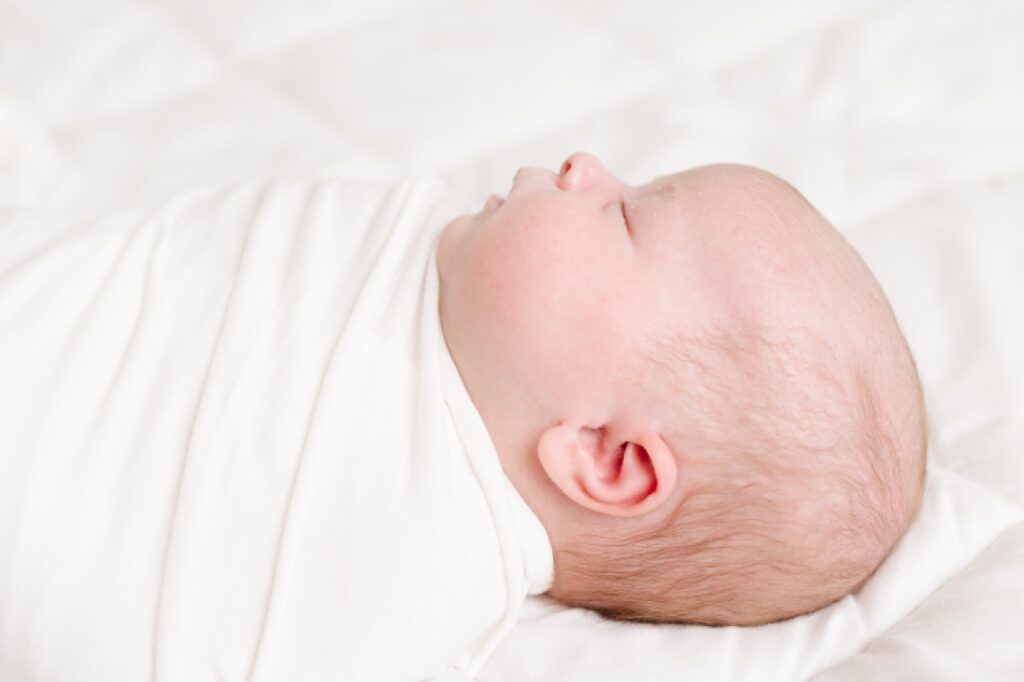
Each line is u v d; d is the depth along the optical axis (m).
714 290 0.97
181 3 1.61
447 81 1.53
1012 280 1.29
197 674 0.91
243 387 0.96
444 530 0.95
